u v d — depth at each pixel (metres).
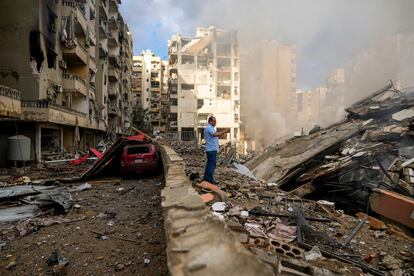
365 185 10.93
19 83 18.67
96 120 31.75
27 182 11.49
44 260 4.48
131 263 4.31
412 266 4.59
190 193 3.99
